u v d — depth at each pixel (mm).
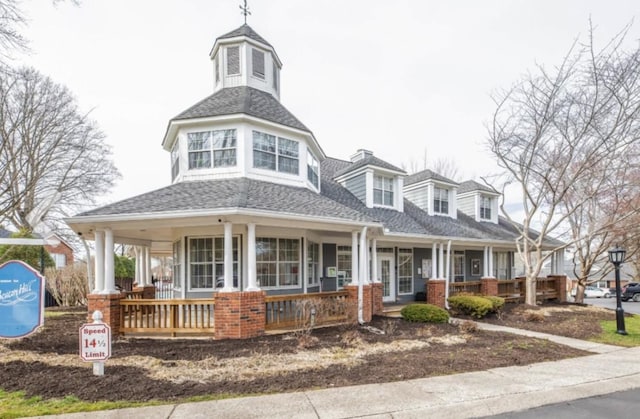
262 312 8625
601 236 18141
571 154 14117
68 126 22219
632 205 15312
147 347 7559
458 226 17328
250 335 8359
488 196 21031
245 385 5320
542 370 6320
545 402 4879
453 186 18453
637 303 26047
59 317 12547
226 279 8430
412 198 18484
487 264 17031
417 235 13438
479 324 11484
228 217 8398
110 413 4328
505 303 16469
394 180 15930
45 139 21391
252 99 12031
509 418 4379
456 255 18016
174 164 12609
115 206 8898
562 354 7562
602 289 36188
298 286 11414
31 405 4531
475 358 6945
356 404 4656
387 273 15734
